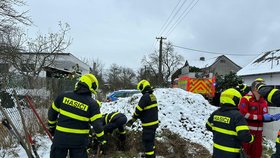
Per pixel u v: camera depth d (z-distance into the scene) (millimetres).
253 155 6379
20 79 10016
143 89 7141
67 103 4953
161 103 10398
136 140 8180
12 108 8453
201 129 9625
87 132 5004
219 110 4922
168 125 9320
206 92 19594
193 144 8328
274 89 4316
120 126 7945
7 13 14461
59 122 4949
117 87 54406
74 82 19844
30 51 24062
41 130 9227
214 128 4941
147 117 7094
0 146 7562
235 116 4652
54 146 4922
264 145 9070
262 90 4449
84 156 4957
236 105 4793
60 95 5109
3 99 8445
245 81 37812
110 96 18953
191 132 9359
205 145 8609
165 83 44594
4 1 14289
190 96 11234
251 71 35719
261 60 37125
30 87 10211
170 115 9891
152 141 7160
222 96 4863
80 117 4871
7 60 15305
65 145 4840
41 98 10078
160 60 42594
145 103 7016
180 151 8031
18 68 16844
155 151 7938
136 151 8000
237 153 4699
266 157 8094
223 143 4734
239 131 4551
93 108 4898
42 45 24750
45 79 11898
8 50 15219
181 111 10125
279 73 30922
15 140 7980
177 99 10836
